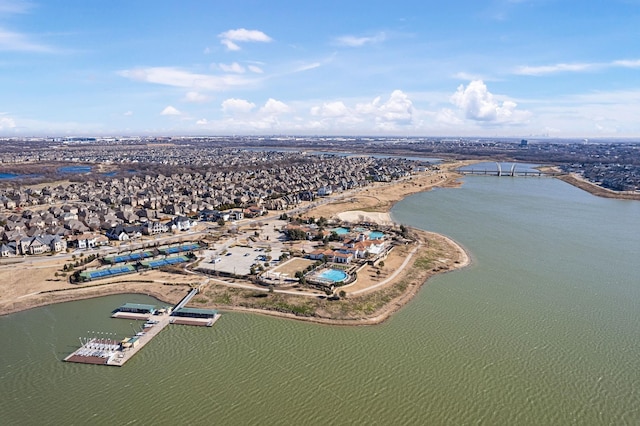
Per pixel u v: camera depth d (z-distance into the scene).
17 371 82.12
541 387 78.06
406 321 103.38
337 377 80.25
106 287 120.69
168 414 70.25
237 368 83.00
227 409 71.38
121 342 91.06
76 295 115.62
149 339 93.56
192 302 112.38
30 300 112.06
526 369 83.56
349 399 74.00
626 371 83.56
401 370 82.62
